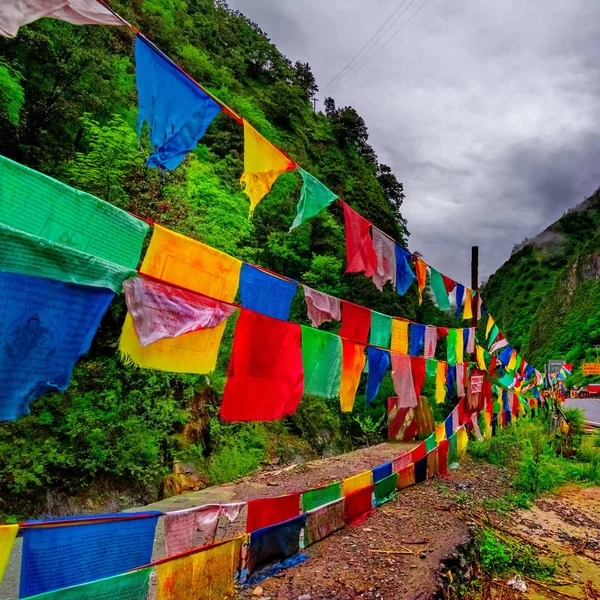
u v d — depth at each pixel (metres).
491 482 6.80
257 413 2.74
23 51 8.84
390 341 4.39
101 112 10.15
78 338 1.70
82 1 1.54
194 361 2.28
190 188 9.00
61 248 1.60
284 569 3.43
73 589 1.81
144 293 1.97
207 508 2.67
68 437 6.20
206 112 2.08
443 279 5.80
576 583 4.24
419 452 6.11
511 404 10.55
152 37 17.48
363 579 3.41
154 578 2.26
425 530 4.46
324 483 7.34
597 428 15.89
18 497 5.29
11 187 1.53
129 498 6.23
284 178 15.56
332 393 3.32
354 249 3.53
